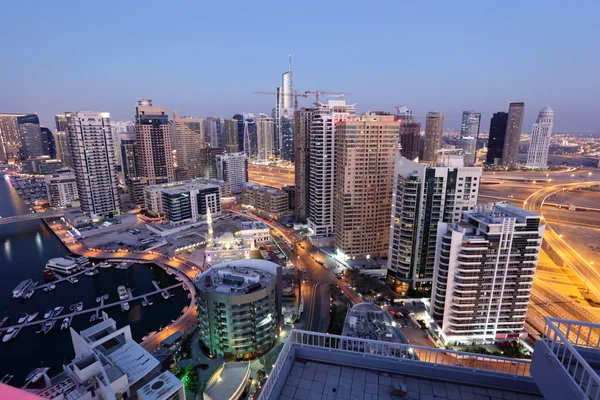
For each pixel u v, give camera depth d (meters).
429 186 150.38
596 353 24.00
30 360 130.88
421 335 129.62
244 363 112.25
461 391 28.56
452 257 115.94
